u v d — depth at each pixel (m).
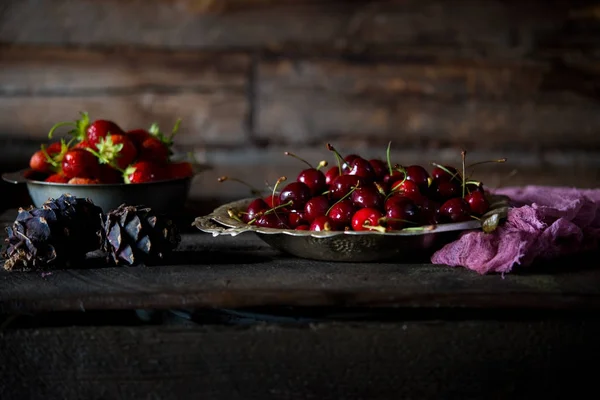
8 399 0.86
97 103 1.96
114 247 0.91
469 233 0.90
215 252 0.97
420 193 0.92
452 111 1.98
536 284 0.86
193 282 0.87
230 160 1.96
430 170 1.93
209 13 1.95
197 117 1.98
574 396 0.86
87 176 1.03
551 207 0.94
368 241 0.89
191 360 0.86
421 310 0.88
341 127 1.99
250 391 0.86
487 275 0.89
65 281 0.88
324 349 0.85
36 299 0.85
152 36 1.96
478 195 0.94
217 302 0.85
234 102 1.97
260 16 1.95
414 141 1.99
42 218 0.90
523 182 1.82
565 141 1.99
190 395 0.86
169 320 0.93
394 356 0.86
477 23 1.96
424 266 0.92
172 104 1.97
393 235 0.88
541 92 1.98
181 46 1.96
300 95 1.98
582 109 1.98
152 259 0.92
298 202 0.94
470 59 1.97
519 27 1.96
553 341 0.85
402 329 0.85
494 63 1.97
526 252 0.89
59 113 1.96
